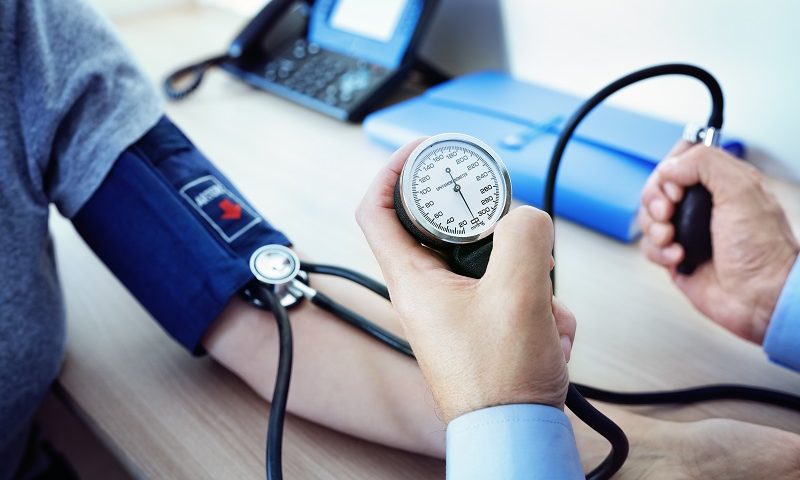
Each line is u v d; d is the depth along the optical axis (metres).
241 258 0.54
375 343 0.53
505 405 0.32
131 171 0.54
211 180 0.58
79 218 0.55
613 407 0.50
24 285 0.52
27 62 0.50
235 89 1.08
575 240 0.72
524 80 0.97
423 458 0.48
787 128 0.73
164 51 1.21
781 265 0.54
